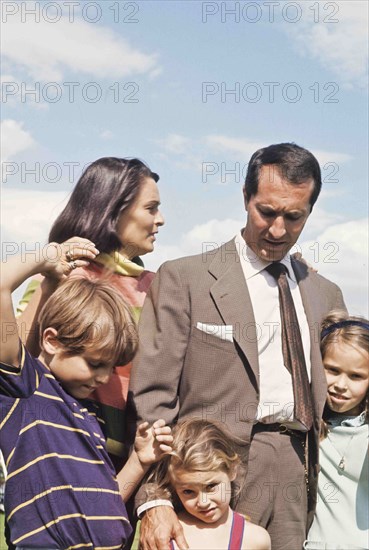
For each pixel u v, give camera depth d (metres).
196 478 3.62
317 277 4.19
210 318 3.80
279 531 3.84
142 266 4.14
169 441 3.62
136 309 3.93
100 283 3.66
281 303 3.87
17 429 3.41
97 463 3.51
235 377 3.78
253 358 3.77
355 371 4.05
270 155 3.74
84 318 3.49
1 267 3.43
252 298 3.85
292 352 3.81
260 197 3.74
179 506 3.78
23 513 3.38
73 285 3.60
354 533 3.98
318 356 3.93
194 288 3.84
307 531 3.99
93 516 3.42
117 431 3.81
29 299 3.87
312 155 3.78
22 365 3.41
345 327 4.07
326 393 3.92
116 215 3.92
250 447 3.80
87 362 3.53
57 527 3.37
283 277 3.90
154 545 3.57
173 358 3.79
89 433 3.52
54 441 3.43
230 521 3.72
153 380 3.76
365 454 4.04
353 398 4.08
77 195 3.97
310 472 3.87
